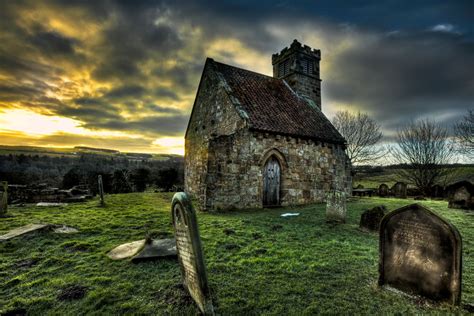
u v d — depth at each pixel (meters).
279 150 13.45
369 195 24.55
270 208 12.62
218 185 11.41
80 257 5.37
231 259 5.31
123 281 4.29
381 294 3.94
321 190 15.02
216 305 3.58
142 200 15.57
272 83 18.44
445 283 3.59
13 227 7.79
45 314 3.42
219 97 15.03
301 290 4.02
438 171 29.80
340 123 36.75
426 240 3.82
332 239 6.89
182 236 3.86
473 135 27.56
